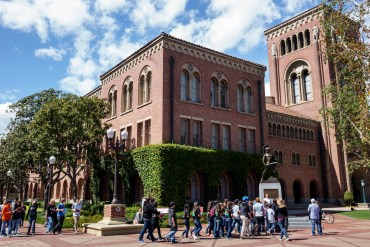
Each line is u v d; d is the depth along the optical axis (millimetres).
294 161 45250
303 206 41562
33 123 32062
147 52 31391
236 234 18047
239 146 33438
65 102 32594
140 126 31375
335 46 23688
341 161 47750
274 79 58188
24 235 17719
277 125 44031
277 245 13742
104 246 13398
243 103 34906
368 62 20844
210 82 32406
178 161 26891
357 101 22469
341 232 18938
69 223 21594
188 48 31078
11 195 70750
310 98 53156
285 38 57812
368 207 42688
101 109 33562
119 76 36094
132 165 28875
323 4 23516
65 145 32656
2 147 43500
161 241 15062
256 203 18203
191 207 27391
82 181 41688
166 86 28734
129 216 24203
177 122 28828
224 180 31625
